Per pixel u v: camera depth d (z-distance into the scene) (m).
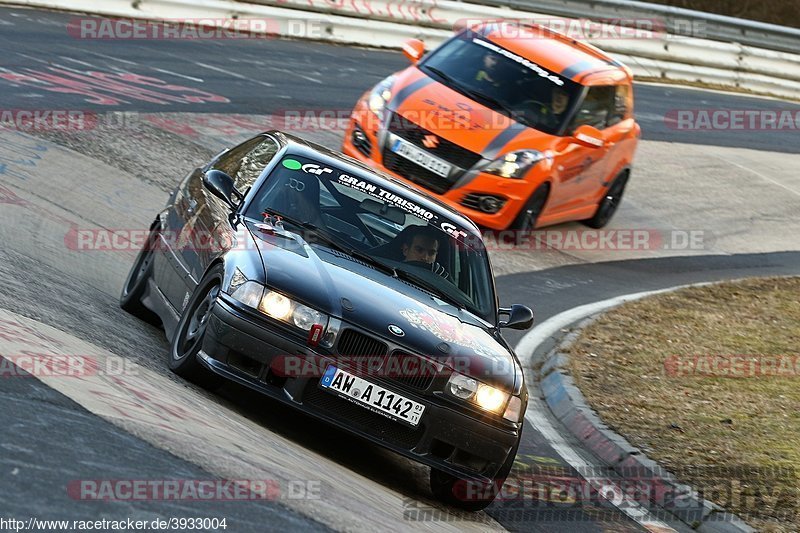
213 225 24.11
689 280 52.00
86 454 14.91
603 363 35.75
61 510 12.91
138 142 44.34
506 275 44.09
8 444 14.38
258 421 21.58
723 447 29.16
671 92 88.75
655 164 69.94
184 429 17.47
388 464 23.42
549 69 48.62
